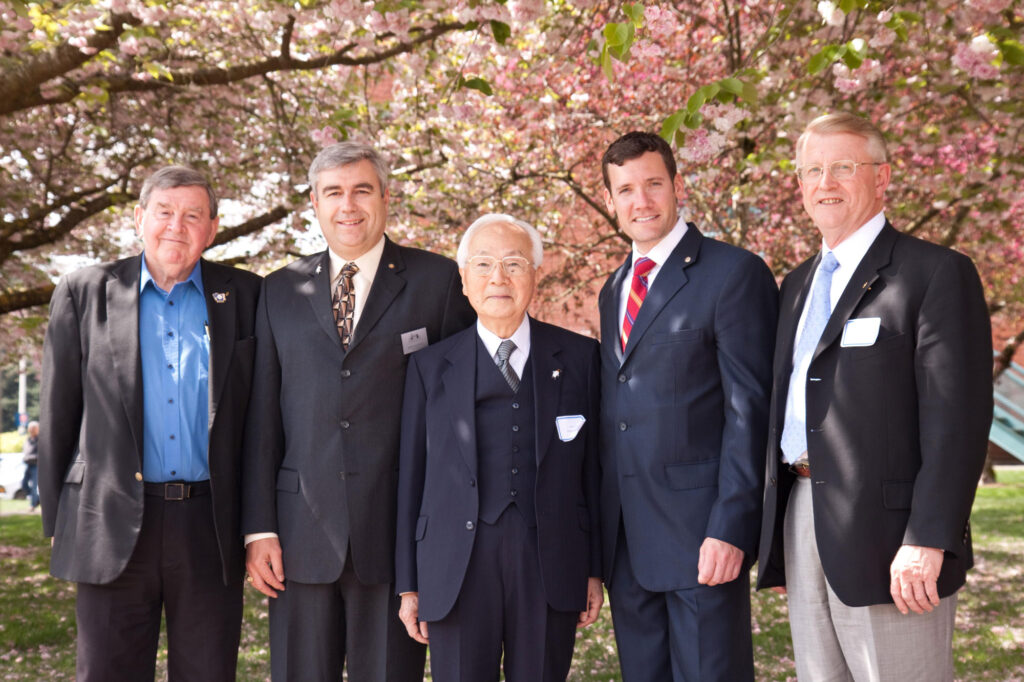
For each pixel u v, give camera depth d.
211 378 2.92
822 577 2.46
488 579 2.67
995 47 4.05
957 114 5.88
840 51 3.52
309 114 6.96
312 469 2.88
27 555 8.44
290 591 2.90
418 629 2.81
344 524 2.84
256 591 6.77
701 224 6.89
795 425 2.51
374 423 2.89
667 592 2.70
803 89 5.06
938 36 4.71
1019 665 4.62
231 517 2.93
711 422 2.70
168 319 2.97
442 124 6.70
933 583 2.19
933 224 7.40
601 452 2.87
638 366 2.76
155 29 4.86
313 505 2.86
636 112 7.20
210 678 2.93
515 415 2.76
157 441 2.88
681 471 2.67
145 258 3.03
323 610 2.88
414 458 2.84
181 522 2.88
